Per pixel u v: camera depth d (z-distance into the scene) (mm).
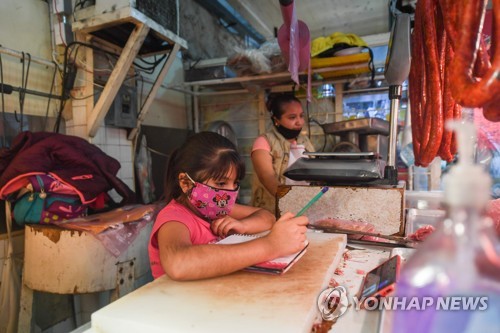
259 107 3592
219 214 976
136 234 1653
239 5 3824
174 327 457
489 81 438
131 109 2570
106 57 2352
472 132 321
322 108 3363
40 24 2092
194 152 934
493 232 323
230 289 575
